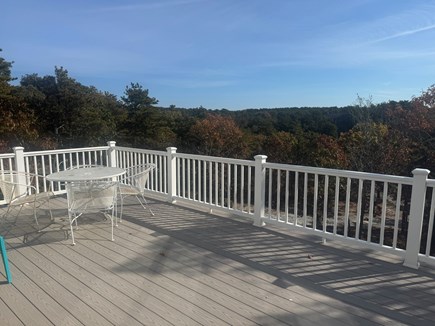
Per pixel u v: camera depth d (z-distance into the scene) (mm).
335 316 2170
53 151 5617
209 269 2900
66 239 3662
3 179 4258
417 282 2660
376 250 3172
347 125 20328
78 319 2111
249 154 33250
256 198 4094
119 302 2330
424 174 2752
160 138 31500
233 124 34906
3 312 2201
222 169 4574
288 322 2094
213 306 2281
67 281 2656
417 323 2094
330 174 3416
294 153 27500
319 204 14953
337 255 3219
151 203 5297
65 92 30562
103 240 3635
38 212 4750
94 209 3609
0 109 21734
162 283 2627
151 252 3289
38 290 2506
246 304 2311
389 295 2451
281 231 3936
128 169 5062
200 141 33844
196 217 4527
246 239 3668
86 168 4586
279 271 2863
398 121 16766
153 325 2047
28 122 23922
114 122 30984
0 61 26406
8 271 2627
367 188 14414
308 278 2729
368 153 16266
